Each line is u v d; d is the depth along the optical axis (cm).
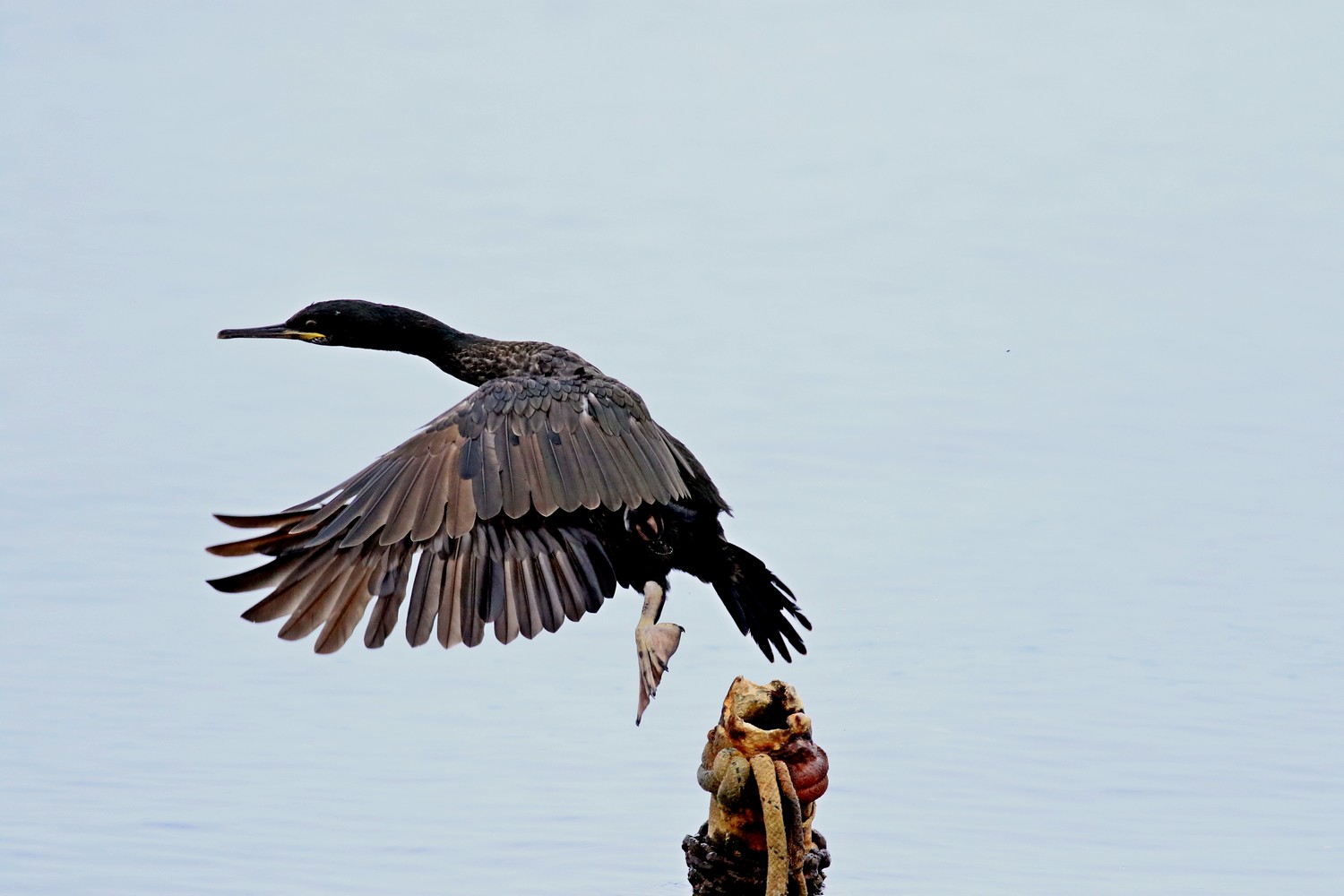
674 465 1330
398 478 1257
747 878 1323
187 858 1384
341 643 1232
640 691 1278
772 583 1412
